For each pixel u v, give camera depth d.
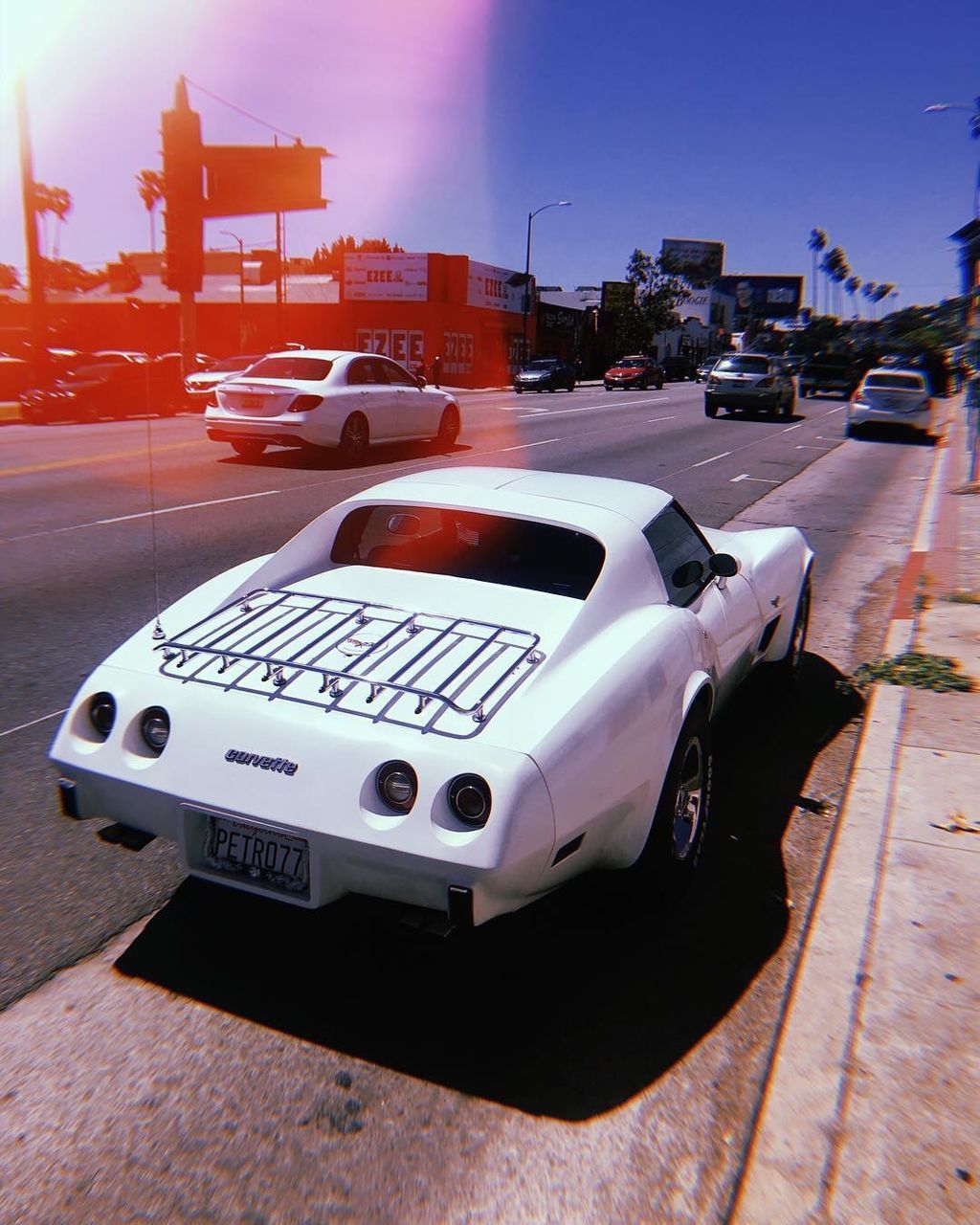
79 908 3.46
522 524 3.82
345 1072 2.74
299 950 3.27
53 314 60.78
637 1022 2.98
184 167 35.31
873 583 9.26
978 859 3.79
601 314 77.06
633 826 3.18
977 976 3.09
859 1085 2.64
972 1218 2.25
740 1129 2.57
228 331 57.50
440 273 53.03
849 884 3.60
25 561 8.66
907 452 22.03
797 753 5.06
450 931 2.75
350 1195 2.33
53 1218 2.25
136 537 9.75
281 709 2.89
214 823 2.95
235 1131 2.51
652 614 3.55
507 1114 2.60
